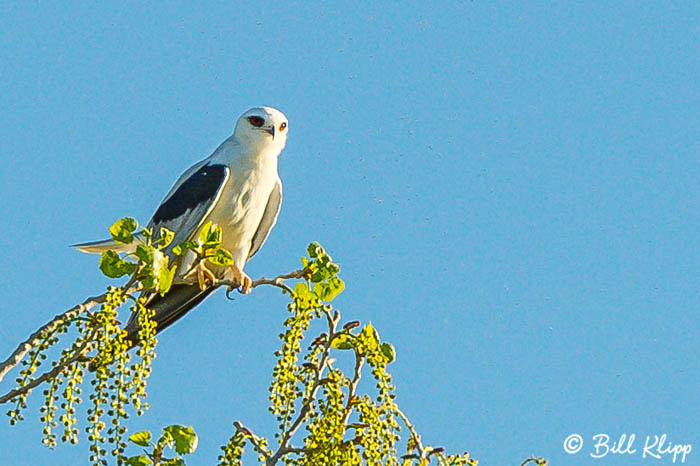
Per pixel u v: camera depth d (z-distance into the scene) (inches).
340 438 342.0
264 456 346.3
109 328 320.2
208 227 372.2
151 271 340.5
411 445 361.4
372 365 350.6
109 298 327.3
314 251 367.6
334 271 365.4
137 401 315.6
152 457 323.6
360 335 356.8
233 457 348.2
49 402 316.2
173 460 322.3
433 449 357.7
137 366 318.0
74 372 315.0
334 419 344.8
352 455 340.8
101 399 313.9
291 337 355.3
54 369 318.3
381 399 346.6
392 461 341.7
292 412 350.9
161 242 357.4
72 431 313.1
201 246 369.7
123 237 347.9
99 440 311.6
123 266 342.6
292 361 353.1
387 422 344.8
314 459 343.3
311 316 359.9
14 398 317.7
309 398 353.7
